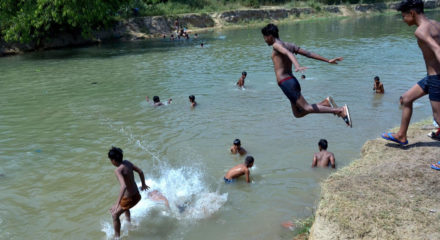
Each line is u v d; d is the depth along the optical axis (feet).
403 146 20.67
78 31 104.27
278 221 19.75
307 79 50.03
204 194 22.91
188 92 46.24
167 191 23.32
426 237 13.02
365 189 16.28
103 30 109.19
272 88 46.75
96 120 36.60
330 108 15.75
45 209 21.50
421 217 13.98
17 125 35.68
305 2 169.07
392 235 13.44
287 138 30.68
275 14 149.59
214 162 27.09
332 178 18.02
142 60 72.84
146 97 44.55
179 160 27.48
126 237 19.03
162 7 131.44
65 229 19.70
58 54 86.74
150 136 32.09
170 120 36.06
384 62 59.57
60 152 29.09
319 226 15.28
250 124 34.17
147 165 26.73
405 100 19.02
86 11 86.89
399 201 15.10
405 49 72.02
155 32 117.29
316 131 31.91
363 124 32.81
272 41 15.69
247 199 22.18
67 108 40.93
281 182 23.91
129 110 39.60
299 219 19.70
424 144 20.42
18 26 83.66
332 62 15.08
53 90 49.57
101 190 23.45
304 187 23.16
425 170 17.40
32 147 30.25
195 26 129.29
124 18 116.37
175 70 61.00
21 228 19.76
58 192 23.30
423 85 17.84
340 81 48.21
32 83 54.44
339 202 15.42
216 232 19.19
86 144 30.60
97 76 58.39
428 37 15.19
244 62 65.98
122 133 32.91
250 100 41.83
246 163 24.32
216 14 136.56
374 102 38.78
